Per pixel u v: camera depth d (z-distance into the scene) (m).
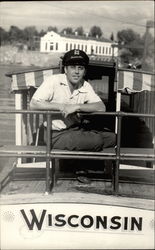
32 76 4.67
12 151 3.58
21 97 4.80
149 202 3.46
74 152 3.55
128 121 5.30
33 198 3.49
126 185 3.79
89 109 3.60
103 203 3.47
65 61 3.72
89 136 3.63
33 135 5.06
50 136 3.50
